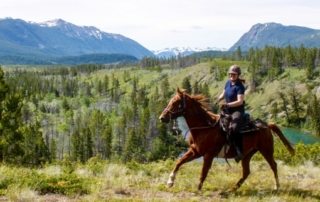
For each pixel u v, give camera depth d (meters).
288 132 153.50
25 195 10.76
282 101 191.12
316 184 14.04
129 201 10.76
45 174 13.66
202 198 11.60
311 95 184.75
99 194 11.62
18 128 43.06
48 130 153.62
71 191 11.65
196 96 12.35
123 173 15.09
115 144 130.75
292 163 21.80
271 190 12.65
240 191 12.46
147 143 127.06
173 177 12.21
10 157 42.66
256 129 12.20
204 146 12.05
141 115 142.12
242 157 12.15
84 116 176.88
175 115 12.13
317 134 147.12
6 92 42.81
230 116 11.96
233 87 12.06
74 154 114.56
